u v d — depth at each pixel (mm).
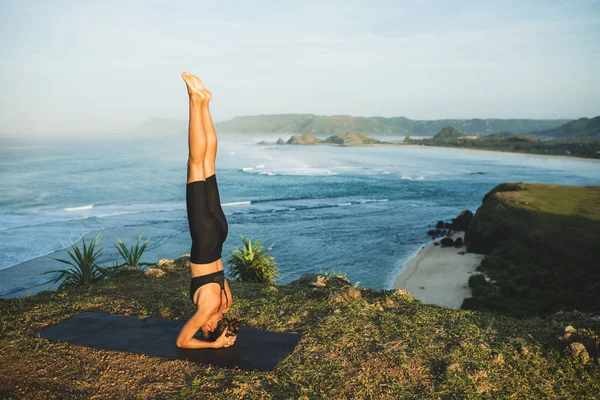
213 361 3805
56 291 6312
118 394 3266
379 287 30672
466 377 3453
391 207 69938
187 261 8500
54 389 3314
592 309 23125
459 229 51906
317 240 45344
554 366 3637
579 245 32438
